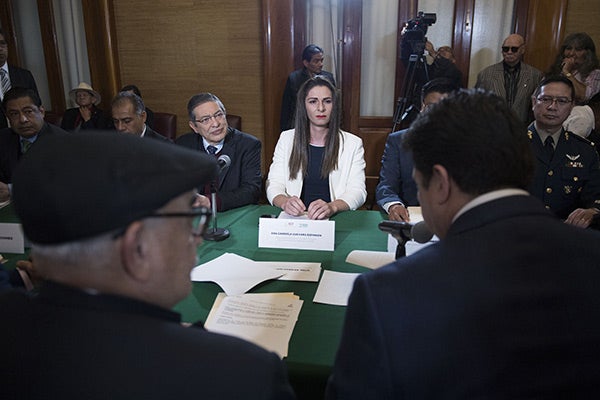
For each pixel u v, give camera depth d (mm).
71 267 455
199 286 1259
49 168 439
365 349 540
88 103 3799
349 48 3826
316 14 3793
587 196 1980
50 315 451
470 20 3600
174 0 3967
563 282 532
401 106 3414
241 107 4141
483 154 583
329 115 2074
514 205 591
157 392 418
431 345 517
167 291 514
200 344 453
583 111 2451
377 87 3916
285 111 3764
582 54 3123
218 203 1966
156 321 466
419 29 3199
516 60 3307
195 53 4070
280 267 1361
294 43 3842
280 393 455
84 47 4309
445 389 515
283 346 975
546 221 588
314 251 1512
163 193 454
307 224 1529
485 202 598
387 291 549
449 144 600
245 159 2273
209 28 3982
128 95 2570
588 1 3428
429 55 3641
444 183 620
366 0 3734
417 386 521
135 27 4102
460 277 540
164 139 2689
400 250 1134
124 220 436
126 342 433
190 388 423
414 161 662
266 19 3732
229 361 444
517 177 600
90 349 428
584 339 514
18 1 4285
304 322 1075
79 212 422
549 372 507
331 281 1270
